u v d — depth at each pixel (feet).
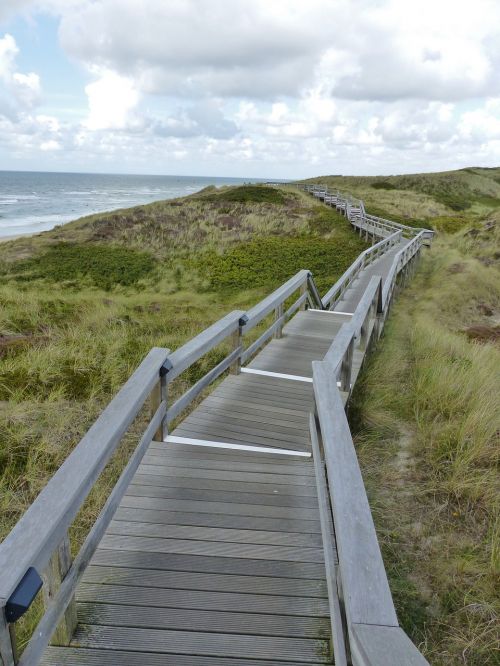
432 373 17.83
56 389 16.80
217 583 7.29
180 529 8.45
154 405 10.61
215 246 70.44
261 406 14.49
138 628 6.49
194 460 10.84
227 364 15.43
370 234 81.35
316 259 64.34
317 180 212.64
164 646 6.27
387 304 29.91
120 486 7.69
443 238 79.61
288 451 11.60
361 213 82.99
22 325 25.76
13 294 34.63
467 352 22.59
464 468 12.04
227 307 39.65
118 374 18.26
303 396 15.42
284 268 59.41
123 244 70.44
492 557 9.37
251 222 86.89
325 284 51.60
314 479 10.28
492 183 194.49
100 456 5.88
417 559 9.78
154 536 8.25
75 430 14.42
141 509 8.98
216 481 10.03
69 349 20.31
